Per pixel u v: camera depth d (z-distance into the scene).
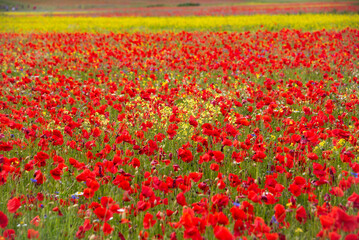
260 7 89.31
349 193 6.19
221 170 7.27
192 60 18.97
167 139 8.80
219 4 126.38
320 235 4.30
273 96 12.42
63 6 136.50
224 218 4.33
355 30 30.17
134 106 11.05
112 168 6.00
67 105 12.30
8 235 4.68
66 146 8.19
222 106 9.72
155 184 5.36
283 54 21.89
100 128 9.43
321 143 7.80
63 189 6.69
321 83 13.35
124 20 60.25
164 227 5.16
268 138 8.84
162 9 97.62
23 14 93.44
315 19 47.62
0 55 21.83
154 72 18.08
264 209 5.71
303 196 6.36
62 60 20.80
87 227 4.79
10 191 6.34
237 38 27.42
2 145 6.38
